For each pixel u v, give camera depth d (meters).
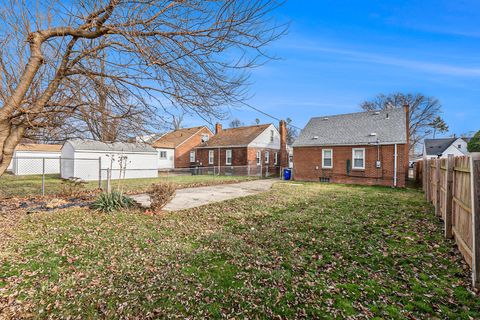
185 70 3.14
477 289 2.85
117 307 2.50
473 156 2.89
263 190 12.02
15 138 3.37
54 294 2.70
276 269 3.37
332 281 3.08
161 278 3.08
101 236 4.54
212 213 6.70
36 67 3.23
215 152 24.59
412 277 3.19
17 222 5.34
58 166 22.67
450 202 4.54
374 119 16.09
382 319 2.38
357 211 6.97
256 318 2.39
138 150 18.31
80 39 3.34
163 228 5.18
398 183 13.60
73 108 3.49
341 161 15.74
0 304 2.48
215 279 3.08
